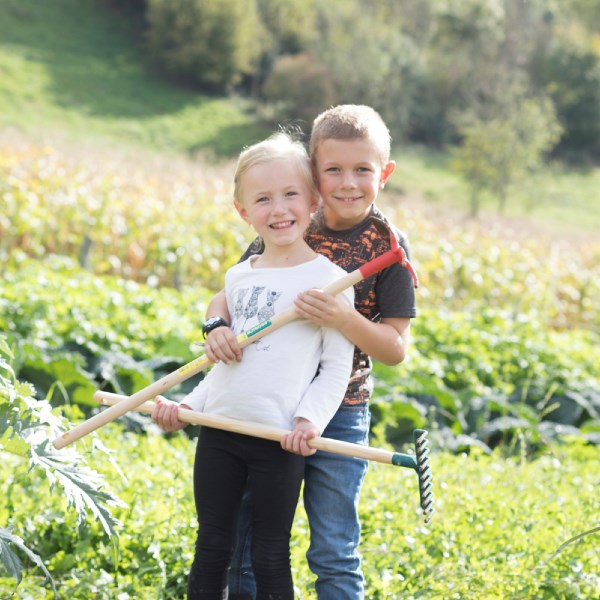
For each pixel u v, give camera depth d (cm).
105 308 1048
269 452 354
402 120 6769
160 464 596
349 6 7238
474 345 1191
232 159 5616
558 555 472
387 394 951
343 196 366
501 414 1009
